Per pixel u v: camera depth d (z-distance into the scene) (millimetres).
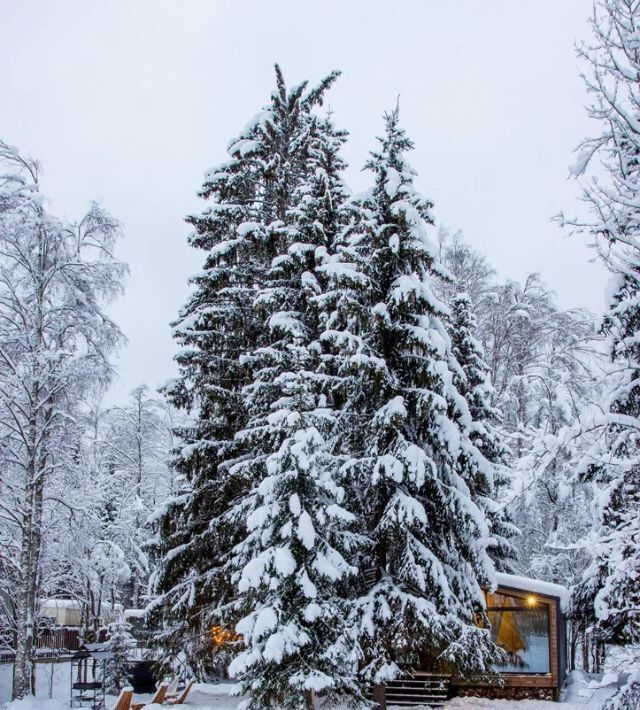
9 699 21359
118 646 22703
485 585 15867
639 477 10953
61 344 21438
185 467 18188
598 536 11602
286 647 12797
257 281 20125
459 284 27234
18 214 20453
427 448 15680
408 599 13844
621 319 10516
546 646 19266
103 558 26375
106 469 33656
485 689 19234
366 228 16516
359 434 16031
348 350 15133
